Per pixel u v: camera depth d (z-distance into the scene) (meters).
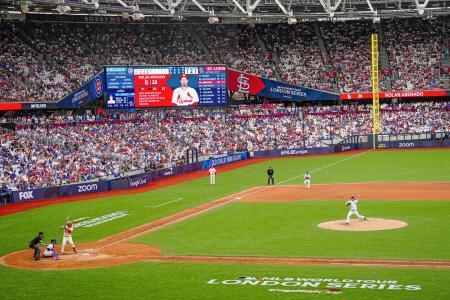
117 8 86.12
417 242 36.03
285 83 102.94
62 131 80.06
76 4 79.44
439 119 101.69
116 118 89.88
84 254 37.19
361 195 56.38
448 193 55.22
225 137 96.62
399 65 107.69
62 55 91.31
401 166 78.62
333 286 28.00
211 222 46.06
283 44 111.56
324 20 113.94
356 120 104.69
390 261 32.00
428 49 108.81
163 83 89.88
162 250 37.28
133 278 30.86
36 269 33.66
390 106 106.06
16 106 79.25
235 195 60.25
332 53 110.38
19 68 84.94
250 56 108.00
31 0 74.88
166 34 104.12
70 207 57.00
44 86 84.31
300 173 76.56
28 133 76.19
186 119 96.44
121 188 69.06
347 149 101.56
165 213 51.41
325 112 105.44
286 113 104.19
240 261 33.56
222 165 90.06
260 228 42.84
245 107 102.94
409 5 106.88
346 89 105.00
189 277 30.62
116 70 87.12
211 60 104.19
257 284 28.88
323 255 34.00
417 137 100.69
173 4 86.12
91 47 95.50
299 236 39.41
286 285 28.52
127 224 47.16
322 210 49.19
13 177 64.00
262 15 100.06
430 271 29.75
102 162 75.25
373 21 104.56
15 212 54.91
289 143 99.75
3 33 88.31
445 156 87.19
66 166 70.88
